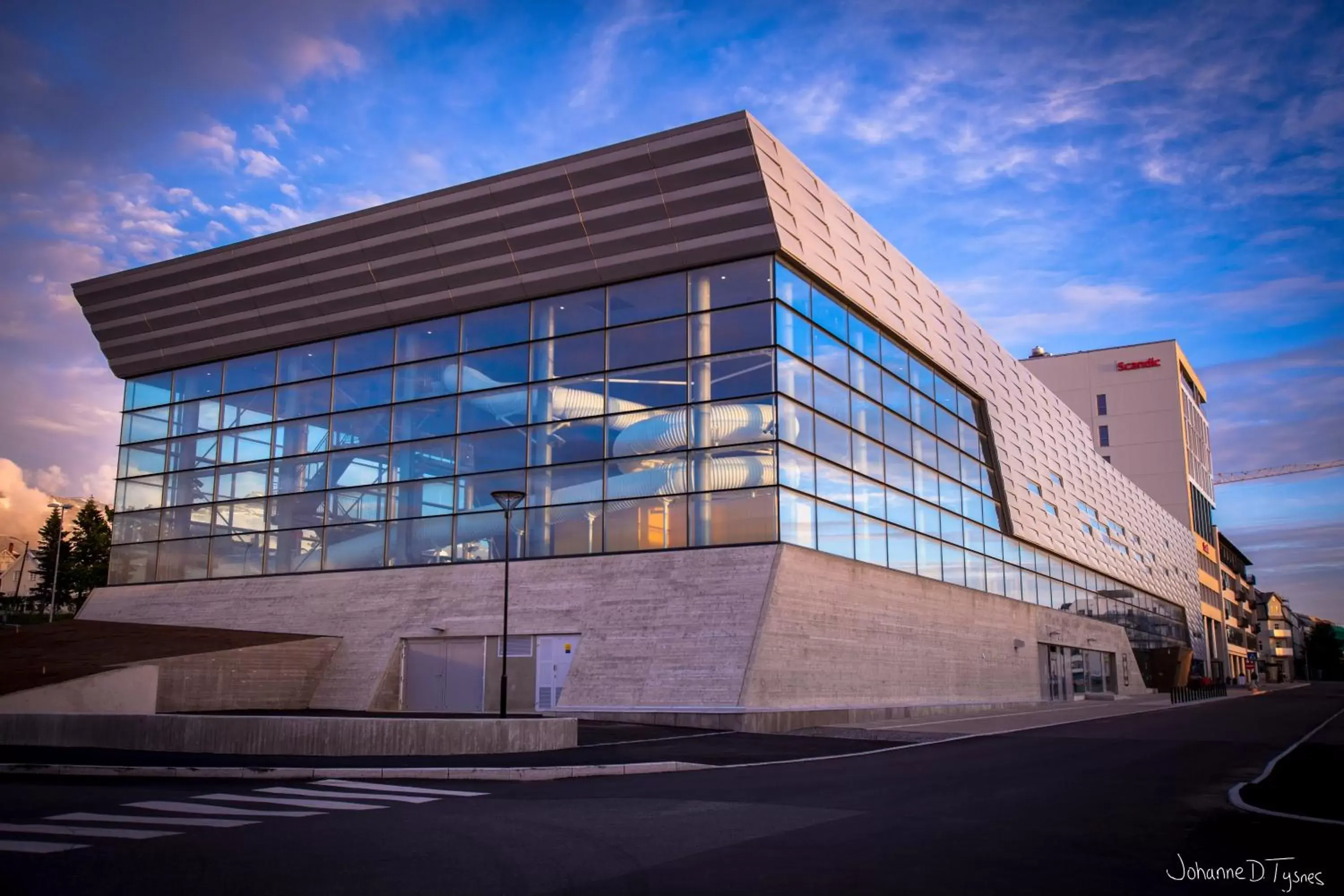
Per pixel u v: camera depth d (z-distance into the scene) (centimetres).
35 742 2173
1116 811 1218
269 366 4019
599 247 3300
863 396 3603
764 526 3016
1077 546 5788
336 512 3750
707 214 3127
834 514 3312
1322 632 19788
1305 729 2841
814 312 3334
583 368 3375
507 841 1015
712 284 3209
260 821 1152
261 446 3969
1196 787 1470
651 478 3200
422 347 3691
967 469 4456
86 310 4206
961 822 1133
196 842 1010
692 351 3203
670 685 2897
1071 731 2728
